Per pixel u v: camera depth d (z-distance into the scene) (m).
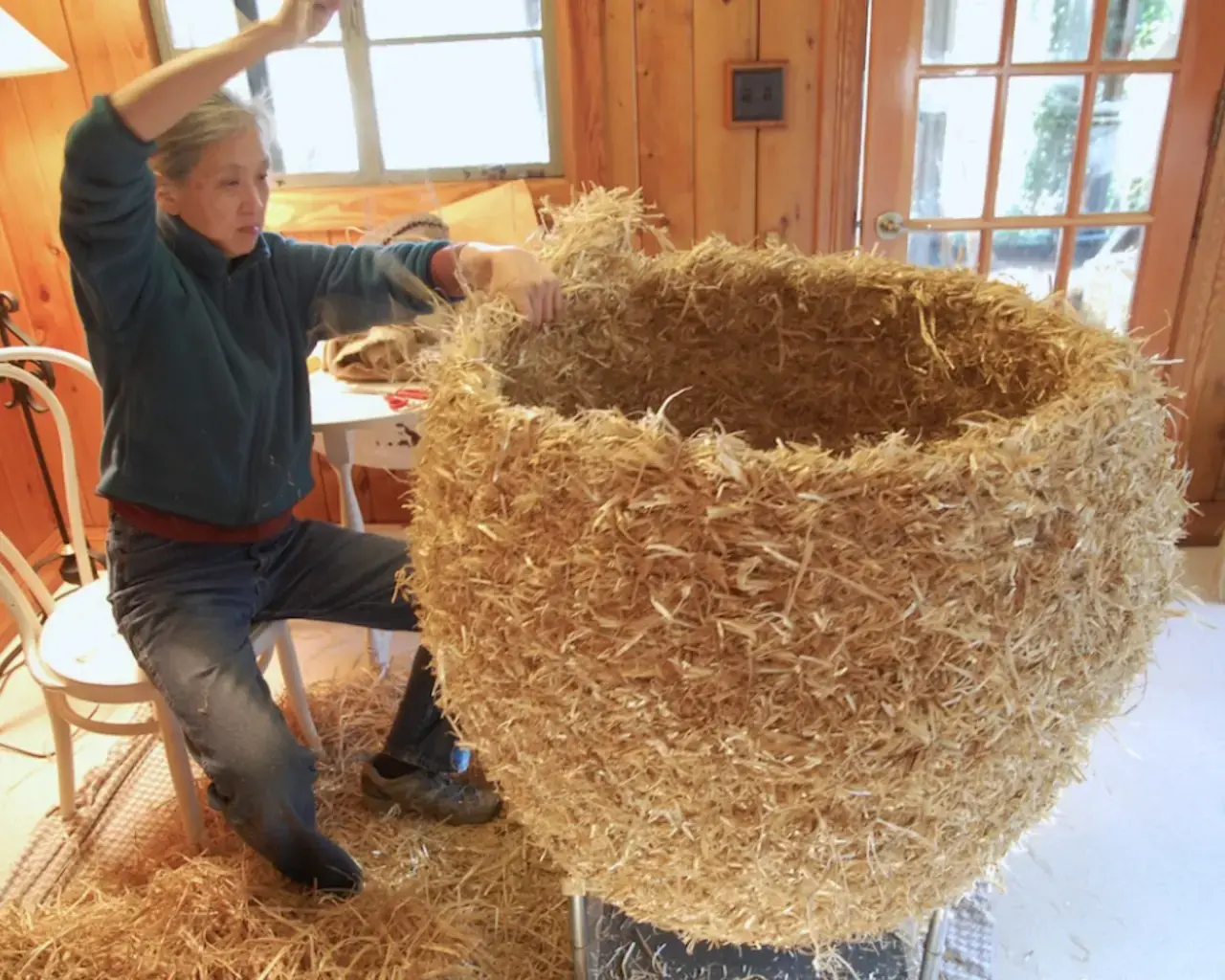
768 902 1.07
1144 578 1.02
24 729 2.05
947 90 2.26
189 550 1.48
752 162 2.33
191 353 1.38
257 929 1.39
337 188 2.36
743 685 0.91
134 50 2.19
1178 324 2.45
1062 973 1.50
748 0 2.17
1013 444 0.88
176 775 1.61
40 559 2.49
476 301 1.33
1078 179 2.33
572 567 0.93
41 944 1.39
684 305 1.56
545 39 2.28
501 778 1.17
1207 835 1.73
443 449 1.05
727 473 0.86
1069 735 1.05
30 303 2.40
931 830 1.01
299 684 1.85
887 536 0.86
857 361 1.57
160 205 1.37
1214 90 2.22
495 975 1.46
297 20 1.13
